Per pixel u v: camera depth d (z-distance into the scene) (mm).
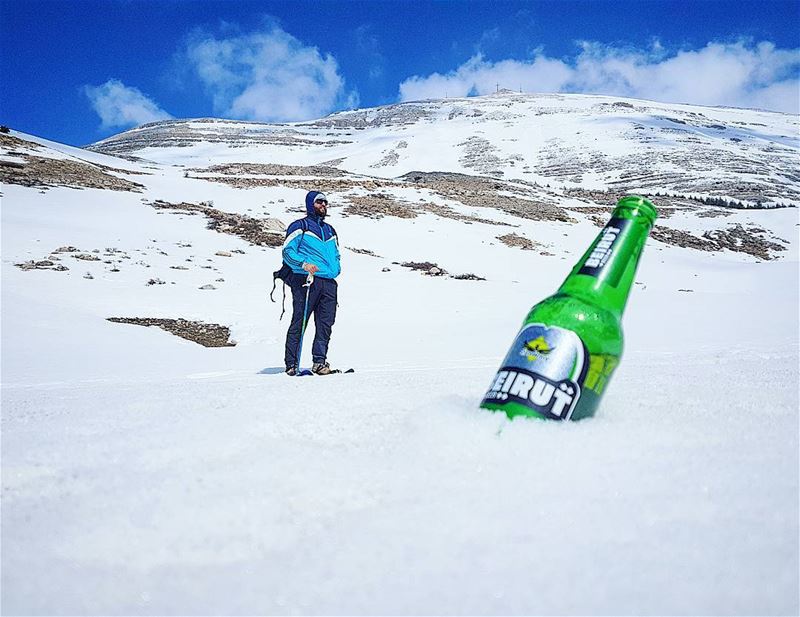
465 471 1307
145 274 12688
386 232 22266
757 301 11758
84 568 940
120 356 6922
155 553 978
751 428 1613
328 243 4953
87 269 12508
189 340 8859
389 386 2711
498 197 33188
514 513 1070
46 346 7254
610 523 1019
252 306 10969
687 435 1545
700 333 7414
